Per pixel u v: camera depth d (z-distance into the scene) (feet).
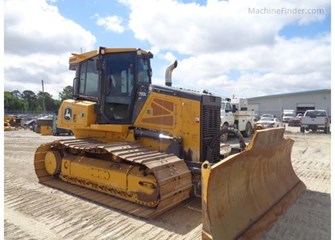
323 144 49.19
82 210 16.25
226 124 52.70
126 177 16.90
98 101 20.97
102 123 20.86
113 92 20.53
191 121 17.92
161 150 18.58
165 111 18.74
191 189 17.10
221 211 12.42
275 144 16.87
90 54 21.57
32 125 88.58
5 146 43.11
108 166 18.30
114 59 20.54
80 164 19.89
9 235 13.34
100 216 15.40
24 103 226.58
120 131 19.44
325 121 74.23
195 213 15.79
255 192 15.34
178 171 15.94
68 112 22.57
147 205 16.03
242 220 13.21
